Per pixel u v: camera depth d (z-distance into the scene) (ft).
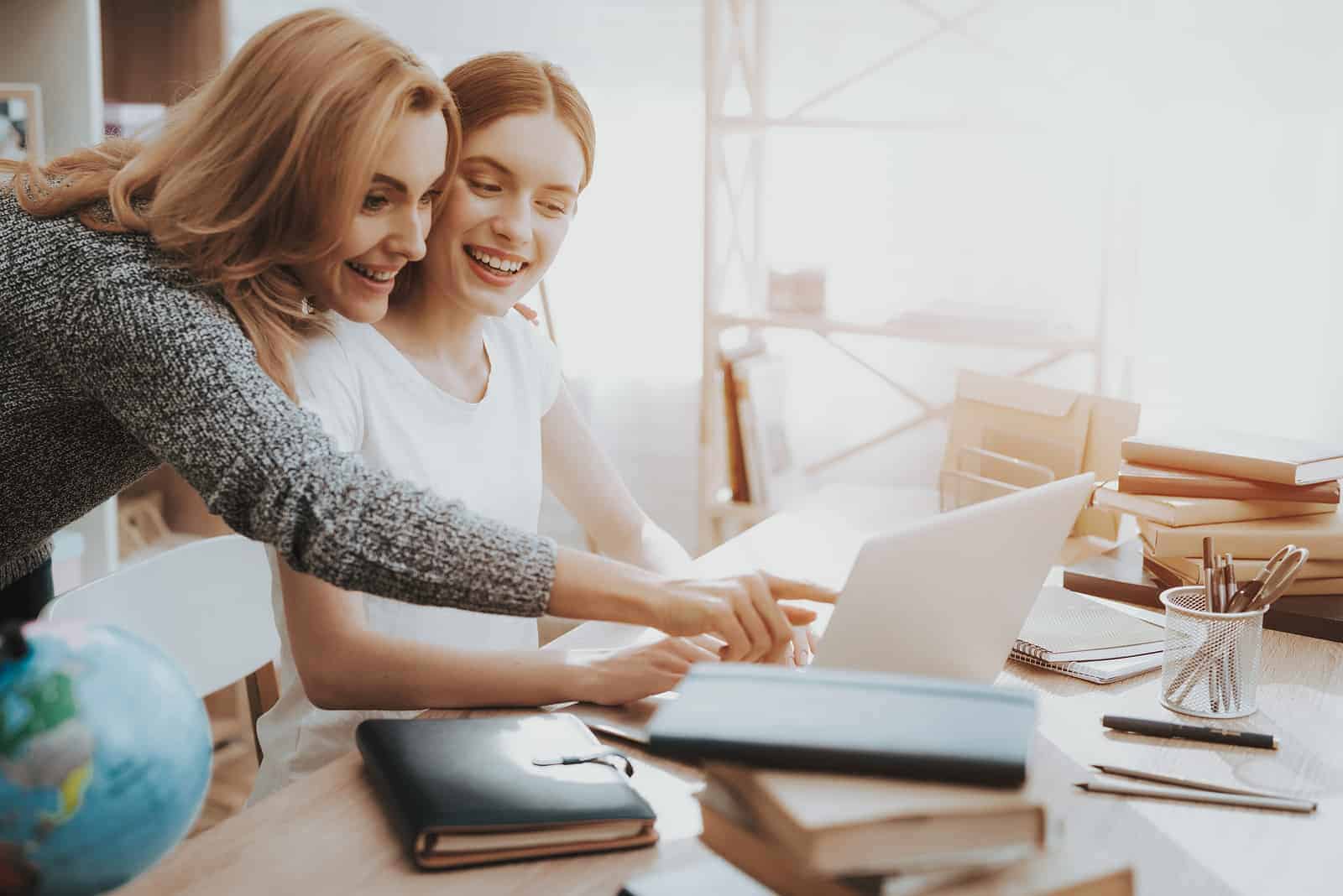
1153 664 3.87
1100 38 7.89
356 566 2.97
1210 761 3.21
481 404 4.41
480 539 3.10
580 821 2.76
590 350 9.53
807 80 8.74
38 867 1.88
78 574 7.43
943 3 8.30
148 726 1.97
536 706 3.65
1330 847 2.78
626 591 3.24
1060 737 3.36
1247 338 7.66
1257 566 4.23
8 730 1.87
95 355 3.18
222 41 7.88
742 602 3.34
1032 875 2.14
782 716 2.23
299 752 3.94
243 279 3.48
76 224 3.35
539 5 9.25
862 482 9.12
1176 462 4.49
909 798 2.06
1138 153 7.35
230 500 2.98
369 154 3.26
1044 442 5.81
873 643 2.96
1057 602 4.37
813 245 8.92
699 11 8.89
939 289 8.66
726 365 8.38
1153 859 2.72
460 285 4.14
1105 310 7.39
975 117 8.32
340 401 3.97
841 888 2.09
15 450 3.62
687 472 9.55
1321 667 3.88
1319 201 7.35
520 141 3.95
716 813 2.25
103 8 8.04
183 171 3.31
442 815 2.72
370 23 3.41
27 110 6.78
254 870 2.69
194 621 4.47
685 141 9.10
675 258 9.27
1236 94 7.46
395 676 3.65
